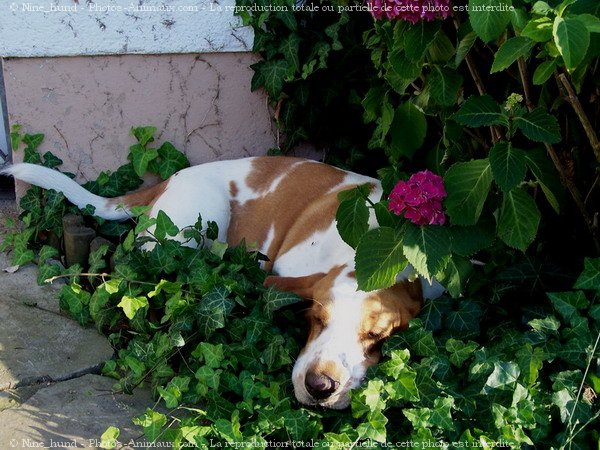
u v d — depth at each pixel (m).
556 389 2.31
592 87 2.52
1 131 3.31
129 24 3.05
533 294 2.55
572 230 2.68
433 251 2.32
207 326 2.52
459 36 2.45
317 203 2.83
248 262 2.72
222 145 3.24
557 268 2.57
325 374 2.34
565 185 2.55
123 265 2.65
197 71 3.15
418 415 2.24
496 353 2.37
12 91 3.06
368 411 2.27
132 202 3.00
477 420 2.30
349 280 2.49
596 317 2.38
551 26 2.15
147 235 2.88
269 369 2.47
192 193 2.86
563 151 2.61
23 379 2.53
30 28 3.00
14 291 2.84
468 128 2.68
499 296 2.55
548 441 2.29
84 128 3.14
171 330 2.52
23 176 2.96
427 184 2.32
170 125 3.19
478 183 2.34
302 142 3.26
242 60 3.16
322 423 2.36
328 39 3.10
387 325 2.44
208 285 2.55
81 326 2.72
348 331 2.41
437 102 2.55
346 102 3.20
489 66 2.67
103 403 2.48
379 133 2.98
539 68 2.25
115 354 2.64
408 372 2.29
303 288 2.59
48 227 2.99
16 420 2.41
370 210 2.72
